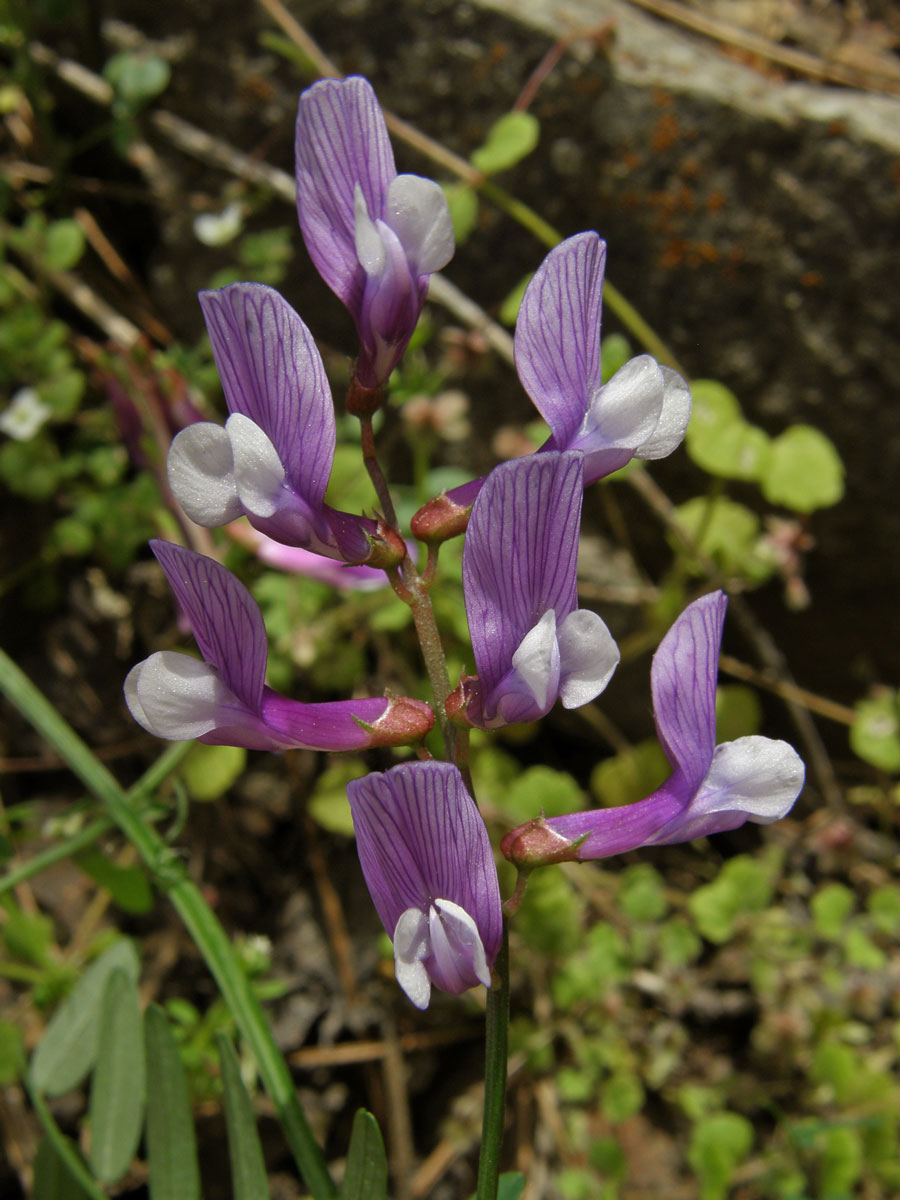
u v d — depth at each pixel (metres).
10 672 0.13
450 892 0.07
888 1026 0.17
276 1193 0.16
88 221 0.20
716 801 0.08
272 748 0.08
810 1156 0.16
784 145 0.16
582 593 0.18
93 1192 0.10
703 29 0.17
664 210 0.16
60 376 0.18
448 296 0.17
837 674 0.19
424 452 0.16
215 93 0.18
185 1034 0.15
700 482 0.18
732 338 0.17
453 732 0.08
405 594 0.08
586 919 0.17
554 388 0.08
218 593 0.07
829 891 0.17
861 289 0.16
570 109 0.16
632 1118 0.17
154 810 0.13
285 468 0.07
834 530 0.17
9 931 0.15
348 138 0.07
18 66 0.19
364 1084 0.17
